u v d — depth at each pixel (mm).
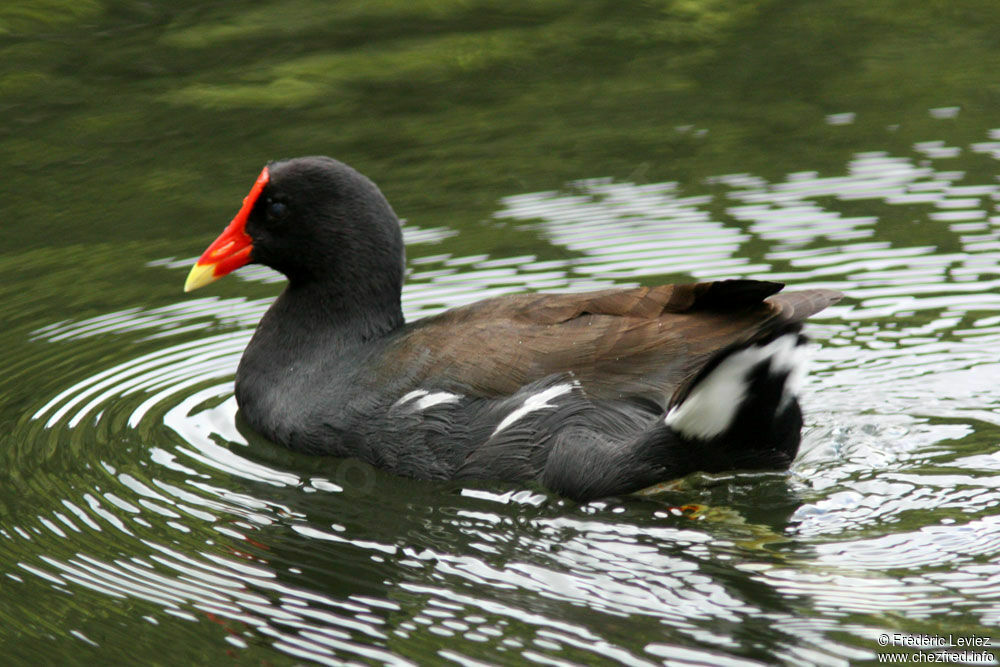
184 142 18547
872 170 17422
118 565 9570
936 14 22859
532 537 9812
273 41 21859
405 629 8547
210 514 10375
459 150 18375
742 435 10172
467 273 15000
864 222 16016
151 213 16734
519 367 10477
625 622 8484
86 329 14195
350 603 8938
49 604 9055
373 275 11938
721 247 15523
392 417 10859
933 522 9719
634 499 10328
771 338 9789
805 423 11555
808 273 14758
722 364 9680
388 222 12023
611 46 21906
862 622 8344
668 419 9945
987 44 21453
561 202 16891
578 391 10328
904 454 10953
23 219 16703
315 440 11281
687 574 9117
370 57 21375
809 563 9172
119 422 12164
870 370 12609
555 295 10992
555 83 20500
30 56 21000
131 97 19859
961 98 19500
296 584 9250
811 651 8023
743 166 17734
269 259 12078
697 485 10484
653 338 10305
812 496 10227
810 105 19547
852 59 21094
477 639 8359
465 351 10734
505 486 10516
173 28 22234
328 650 8367
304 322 12000
